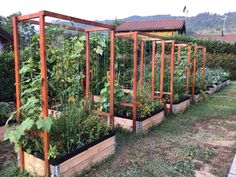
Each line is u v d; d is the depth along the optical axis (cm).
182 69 665
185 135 416
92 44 513
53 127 272
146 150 347
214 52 1417
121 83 611
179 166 302
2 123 370
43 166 260
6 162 304
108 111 425
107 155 320
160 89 549
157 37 500
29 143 275
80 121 312
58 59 331
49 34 311
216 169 297
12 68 597
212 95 831
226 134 426
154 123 457
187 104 625
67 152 266
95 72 523
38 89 258
